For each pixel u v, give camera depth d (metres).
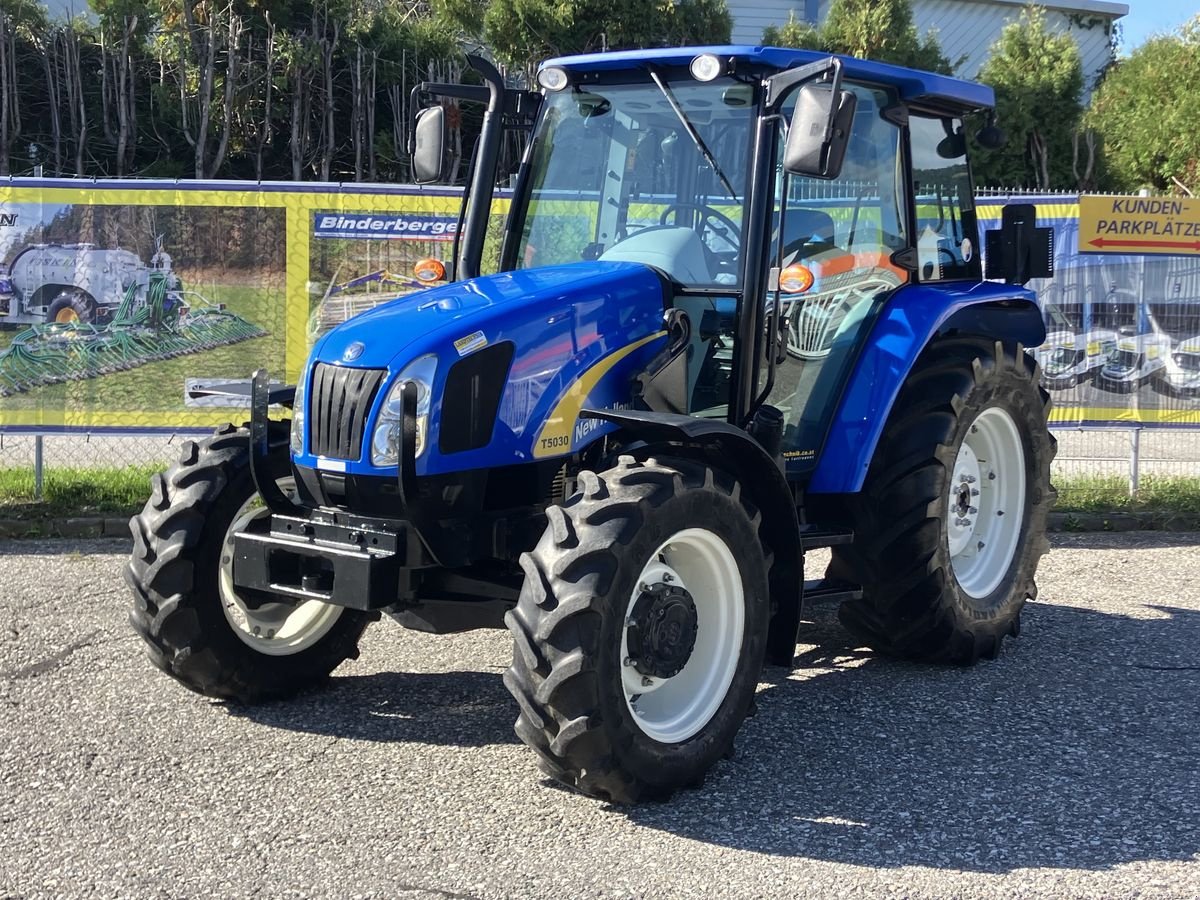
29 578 6.67
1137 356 8.41
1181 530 8.29
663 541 3.93
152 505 4.70
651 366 4.55
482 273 5.69
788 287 4.56
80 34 16.08
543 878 3.46
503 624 4.34
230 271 8.06
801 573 4.52
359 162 15.58
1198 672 5.35
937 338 5.55
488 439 4.20
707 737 4.10
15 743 4.41
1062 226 8.30
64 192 7.88
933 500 5.15
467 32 17.20
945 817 3.87
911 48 17.42
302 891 3.37
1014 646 5.75
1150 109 19.23
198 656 4.63
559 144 5.09
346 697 4.98
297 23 16.36
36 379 7.97
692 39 16.19
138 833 3.72
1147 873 3.49
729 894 3.37
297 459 4.34
